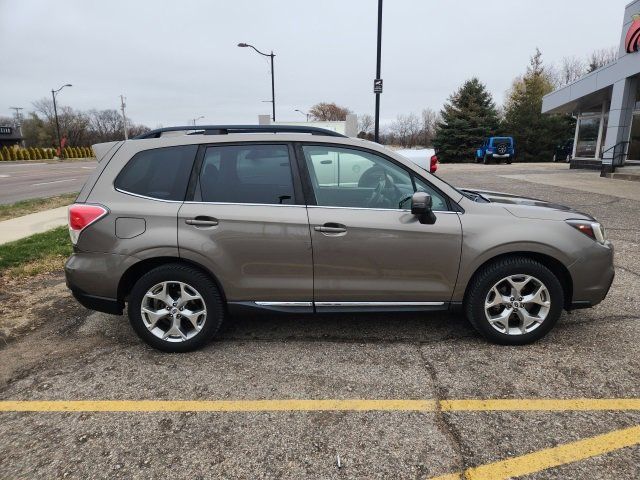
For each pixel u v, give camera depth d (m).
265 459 2.46
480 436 2.61
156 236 3.44
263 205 3.51
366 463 2.41
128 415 2.87
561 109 24.94
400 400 2.97
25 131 84.69
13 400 3.06
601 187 14.10
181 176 3.55
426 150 11.00
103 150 3.71
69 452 2.53
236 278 3.53
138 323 3.59
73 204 3.55
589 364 3.36
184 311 3.60
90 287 3.53
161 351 3.69
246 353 3.65
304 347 3.73
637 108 18.16
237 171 3.56
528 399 2.95
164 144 3.60
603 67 19.08
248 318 4.36
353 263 3.51
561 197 11.82
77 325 4.30
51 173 29.11
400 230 3.48
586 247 3.54
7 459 2.48
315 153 3.59
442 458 2.44
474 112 44.62
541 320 3.60
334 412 2.86
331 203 3.55
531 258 3.61
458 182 16.55
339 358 3.54
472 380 3.18
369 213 3.51
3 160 52.91
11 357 3.68
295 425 2.74
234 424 2.76
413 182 3.59
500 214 3.56
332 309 3.62
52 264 6.40
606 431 2.62
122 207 3.48
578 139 24.88
